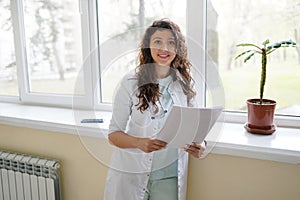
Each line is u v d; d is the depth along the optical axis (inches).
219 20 57.2
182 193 48.6
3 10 80.4
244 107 58.2
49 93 78.2
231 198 52.7
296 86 54.0
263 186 50.1
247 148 47.3
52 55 75.5
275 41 54.2
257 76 56.0
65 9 71.3
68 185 67.4
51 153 67.7
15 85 83.7
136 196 46.2
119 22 65.9
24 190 68.6
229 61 57.6
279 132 53.2
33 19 76.2
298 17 52.1
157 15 61.6
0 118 69.6
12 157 68.6
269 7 53.7
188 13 57.9
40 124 64.6
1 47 83.1
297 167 47.4
